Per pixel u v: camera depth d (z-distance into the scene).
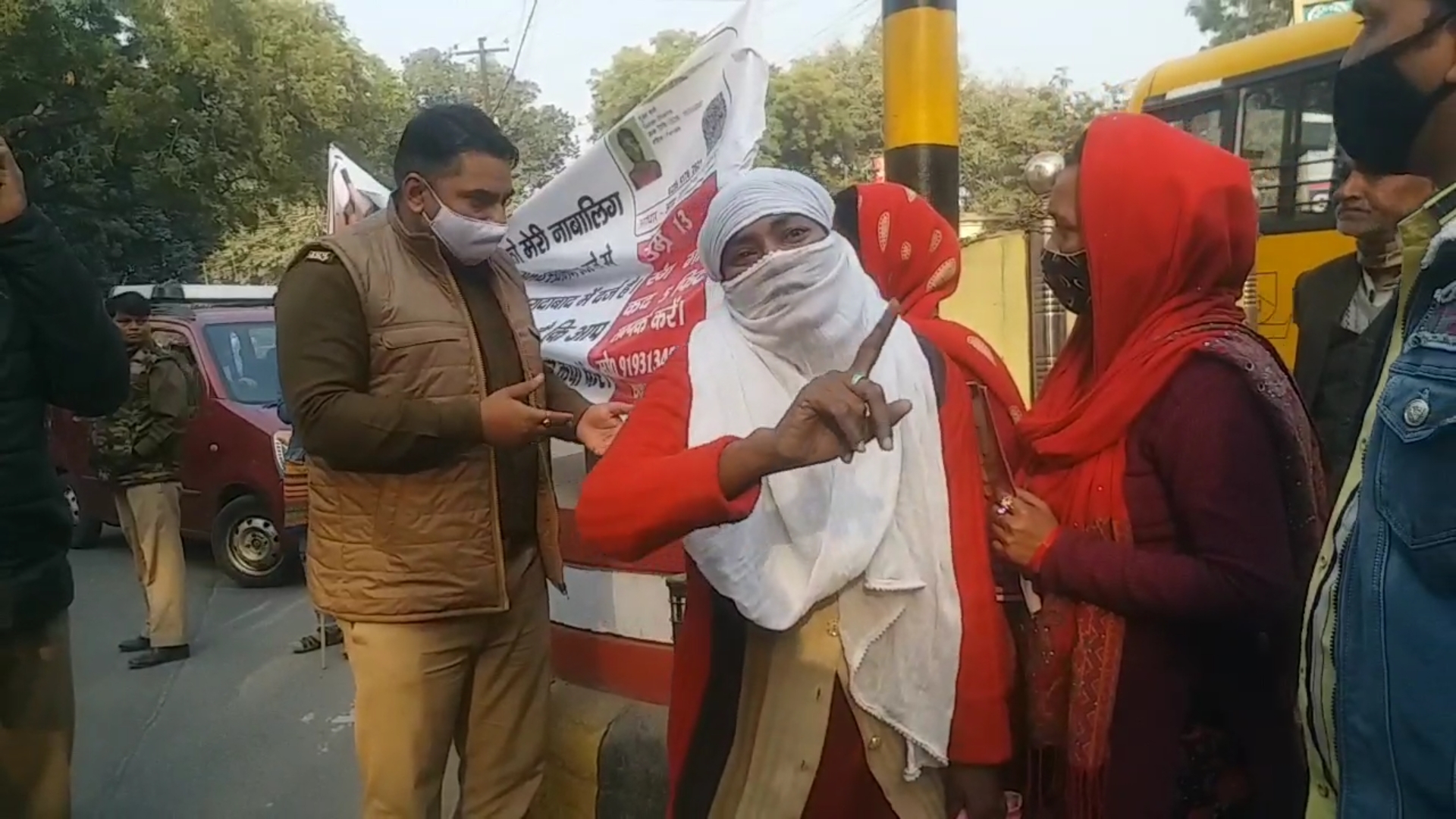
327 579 2.42
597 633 2.64
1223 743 1.62
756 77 2.37
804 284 1.52
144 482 5.55
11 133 17.62
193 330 7.68
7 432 2.47
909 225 2.19
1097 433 1.64
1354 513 1.21
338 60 21.44
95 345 2.56
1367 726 1.10
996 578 1.85
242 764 4.34
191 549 8.52
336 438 2.24
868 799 1.63
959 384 1.75
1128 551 1.58
